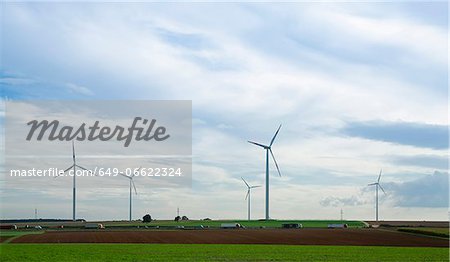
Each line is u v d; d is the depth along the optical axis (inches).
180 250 2445.9
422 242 3174.2
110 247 2625.5
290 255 2217.0
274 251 2410.2
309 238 3543.3
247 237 3639.3
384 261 2001.7
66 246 2674.7
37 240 3191.4
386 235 3907.5
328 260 2025.1
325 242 3154.5
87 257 2106.3
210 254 2244.1
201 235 3843.5
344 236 3796.8
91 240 3221.0
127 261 1961.1
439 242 3174.2
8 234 3880.4
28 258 2070.6
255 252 2352.4
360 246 2800.2
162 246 2714.1
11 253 2266.2
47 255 2182.6
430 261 2006.6
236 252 2349.9
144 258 2071.9
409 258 2121.1
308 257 2137.1
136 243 2970.0
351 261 1995.6
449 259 2090.3
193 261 1967.3
